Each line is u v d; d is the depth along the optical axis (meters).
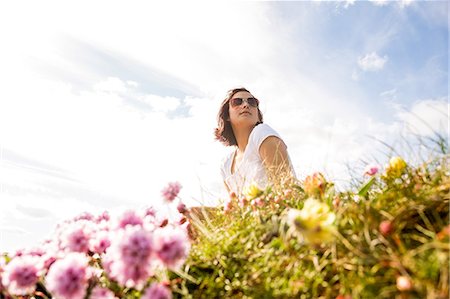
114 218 1.78
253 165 3.43
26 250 2.10
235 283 1.56
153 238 1.45
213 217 2.58
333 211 1.63
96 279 1.79
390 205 1.63
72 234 1.77
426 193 1.63
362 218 1.51
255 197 2.20
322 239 1.29
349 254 1.40
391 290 1.22
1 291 1.85
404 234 1.46
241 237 1.82
